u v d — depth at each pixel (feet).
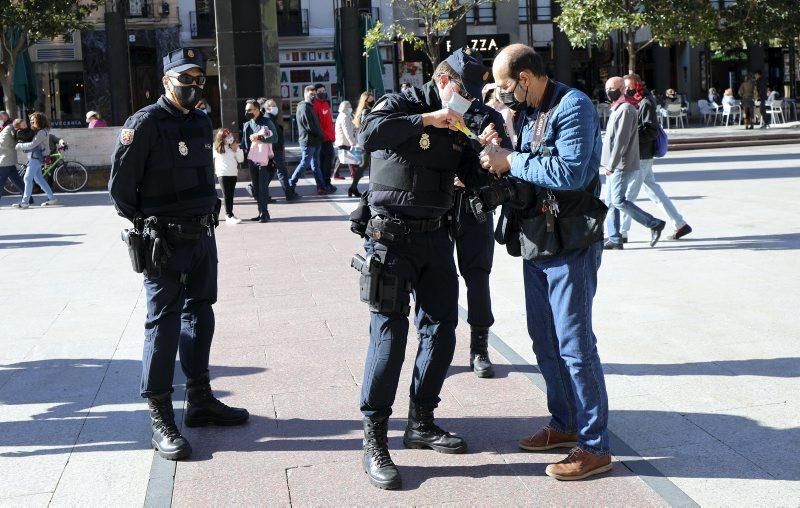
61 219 44.86
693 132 89.66
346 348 19.15
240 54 60.49
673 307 21.56
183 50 14.05
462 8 82.17
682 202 40.75
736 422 14.08
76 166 61.57
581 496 11.86
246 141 43.65
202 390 14.97
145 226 13.82
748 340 18.49
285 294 24.73
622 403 15.19
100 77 115.96
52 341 20.92
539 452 13.41
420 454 13.53
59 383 17.70
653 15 81.82
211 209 14.65
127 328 22.00
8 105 80.33
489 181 13.14
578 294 12.28
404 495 12.12
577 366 12.34
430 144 12.76
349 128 49.47
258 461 13.42
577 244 12.08
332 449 13.78
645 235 32.42
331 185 53.52
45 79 115.55
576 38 86.84
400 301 12.75
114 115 111.04
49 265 31.30
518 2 122.93
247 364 18.26
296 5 120.26
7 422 15.55
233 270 28.66
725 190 44.55
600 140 12.42
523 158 12.19
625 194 29.09
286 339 20.03
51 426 15.28
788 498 11.50
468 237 16.56
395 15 117.91
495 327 20.61
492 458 13.25
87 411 15.99
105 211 48.01
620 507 11.50
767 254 27.37
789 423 13.93
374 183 13.05
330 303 23.39
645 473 12.42
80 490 12.64
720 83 126.82
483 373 16.81
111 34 109.70
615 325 20.21
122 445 14.33
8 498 12.42
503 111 18.39
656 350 18.12
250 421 15.11
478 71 12.52
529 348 18.79
